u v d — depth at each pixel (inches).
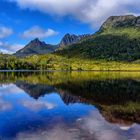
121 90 2635.3
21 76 5684.1
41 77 5275.6
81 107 1595.7
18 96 2183.8
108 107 1601.9
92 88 2854.3
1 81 4001.0
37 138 906.1
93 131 1002.1
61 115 1320.1
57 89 2755.9
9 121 1162.6
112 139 900.0
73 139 895.7
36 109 1510.8
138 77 5344.5
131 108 1565.0
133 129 1042.7
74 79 4557.1
